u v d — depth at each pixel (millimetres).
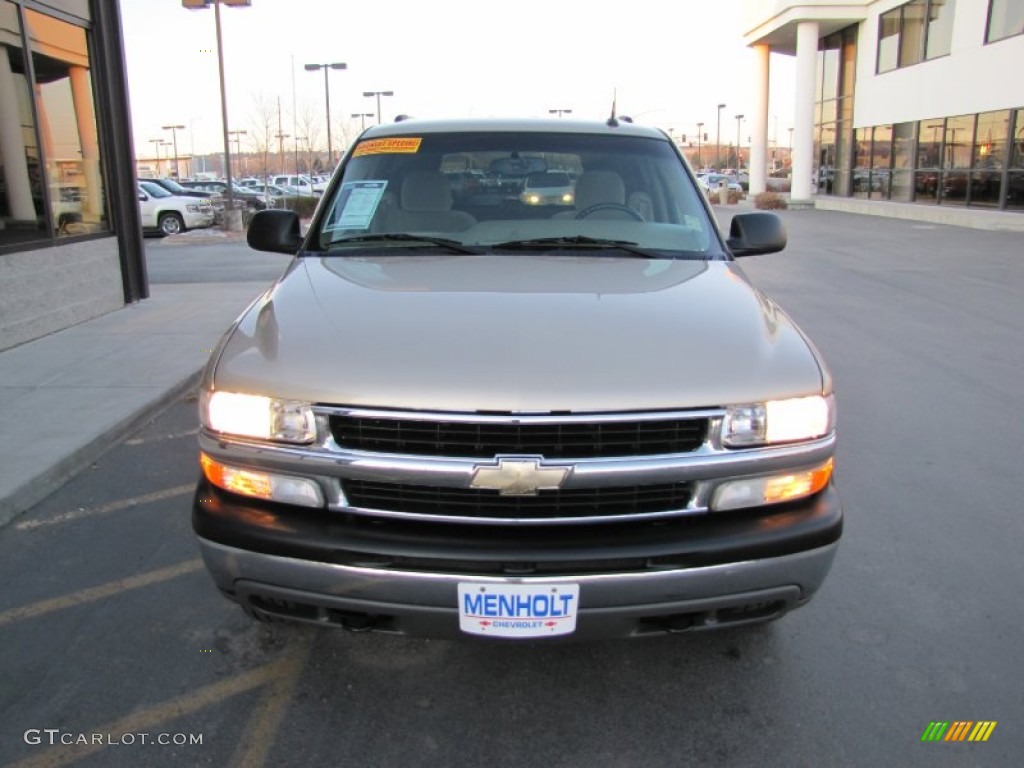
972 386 6555
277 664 2930
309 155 51156
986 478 4668
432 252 3393
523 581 2244
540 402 2205
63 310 8281
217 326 8391
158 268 14117
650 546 2275
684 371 2326
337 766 2451
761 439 2330
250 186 44719
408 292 2818
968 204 23547
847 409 5961
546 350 2369
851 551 3801
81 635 3105
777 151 94562
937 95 24953
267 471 2365
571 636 2334
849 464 4883
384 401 2238
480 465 2217
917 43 26297
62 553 3732
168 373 6477
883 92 28797
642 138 4066
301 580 2338
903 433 5434
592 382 2254
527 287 2887
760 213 3998
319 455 2291
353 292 2842
